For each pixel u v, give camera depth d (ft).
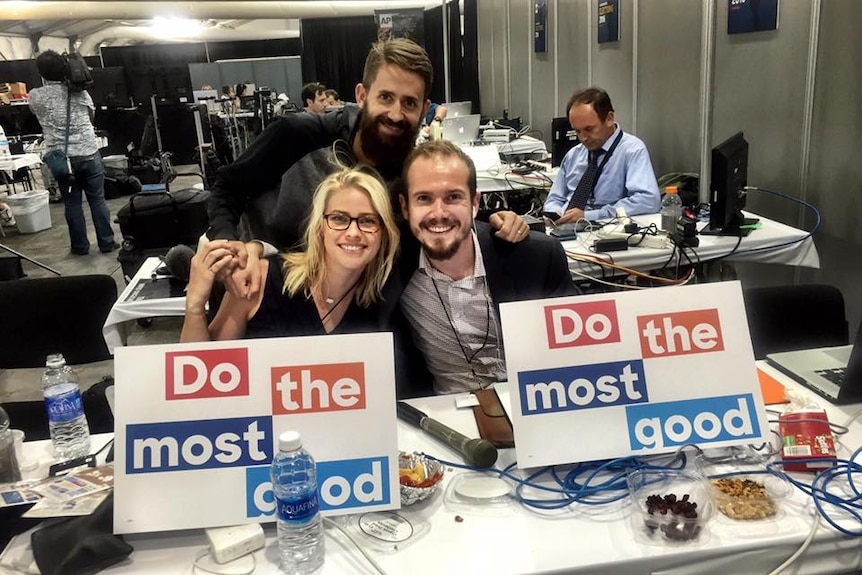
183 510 3.82
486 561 3.52
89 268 18.60
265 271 5.23
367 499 3.90
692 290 4.40
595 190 11.73
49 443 4.89
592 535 3.70
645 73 15.33
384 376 4.04
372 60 6.39
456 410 5.07
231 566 3.55
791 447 4.23
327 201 4.93
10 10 31.94
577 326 4.30
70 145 18.81
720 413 4.31
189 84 32.94
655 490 4.00
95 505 3.90
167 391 3.93
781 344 6.65
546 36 21.21
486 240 5.62
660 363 4.33
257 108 25.86
